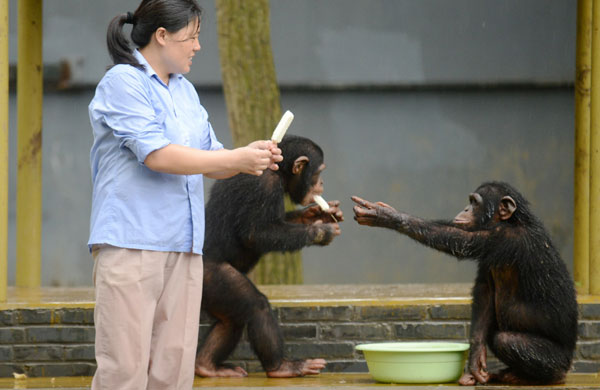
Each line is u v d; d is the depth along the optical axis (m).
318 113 21.03
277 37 20.81
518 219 8.38
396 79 20.88
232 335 9.16
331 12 20.83
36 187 13.91
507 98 21.09
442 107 21.14
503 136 21.08
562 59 20.69
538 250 8.23
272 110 15.30
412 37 20.89
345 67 20.84
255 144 6.43
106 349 6.20
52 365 9.35
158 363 6.52
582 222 12.17
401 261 20.95
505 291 8.41
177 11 6.47
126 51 6.49
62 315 9.38
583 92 12.27
